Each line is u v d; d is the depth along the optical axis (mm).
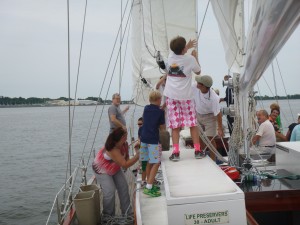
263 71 2975
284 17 1672
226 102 8156
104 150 5820
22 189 19781
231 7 3729
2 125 95312
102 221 5641
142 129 4961
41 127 80312
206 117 6129
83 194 5520
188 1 8438
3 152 36000
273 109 9688
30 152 35281
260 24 2023
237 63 4141
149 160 4879
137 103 11867
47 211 15820
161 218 4293
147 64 8961
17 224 14500
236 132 4816
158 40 8633
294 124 8938
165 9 8539
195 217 2990
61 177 22500
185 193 3117
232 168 4766
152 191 4957
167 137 6121
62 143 42188
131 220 5598
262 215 4301
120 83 7816
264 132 6789
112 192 5738
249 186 4422
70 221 5340
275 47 2184
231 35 3982
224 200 2990
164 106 5512
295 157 4863
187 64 4543
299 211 4168
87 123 90000
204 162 4254
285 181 4562
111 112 8672
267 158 6250
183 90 4520
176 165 4191
